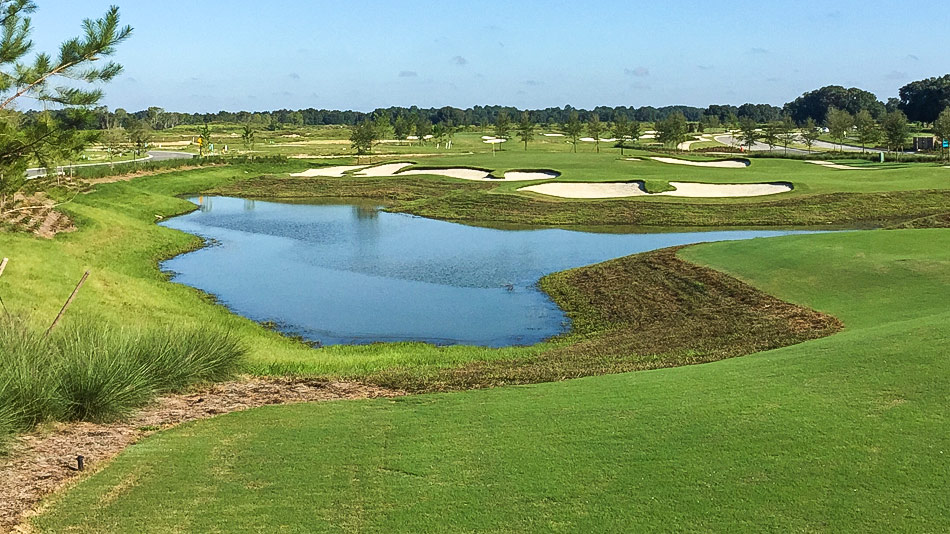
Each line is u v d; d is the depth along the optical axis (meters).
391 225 49.84
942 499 7.85
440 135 130.25
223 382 14.86
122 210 50.16
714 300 24.25
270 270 34.75
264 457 9.99
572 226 48.62
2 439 10.09
